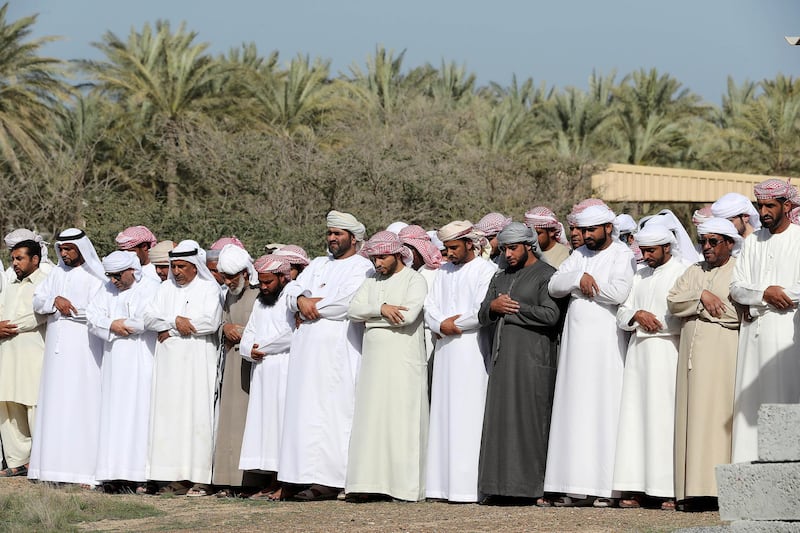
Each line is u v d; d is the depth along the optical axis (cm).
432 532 1498
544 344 1775
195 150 6028
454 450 1805
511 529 1502
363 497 1839
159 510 1767
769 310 1595
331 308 1872
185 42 7225
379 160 5903
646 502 1731
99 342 2128
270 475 1986
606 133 8419
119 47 7131
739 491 1365
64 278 2134
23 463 2239
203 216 5103
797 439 1346
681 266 1728
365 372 1847
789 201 1630
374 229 5469
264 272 1902
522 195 6481
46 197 5634
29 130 6469
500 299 1759
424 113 7394
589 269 1755
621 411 1714
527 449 1752
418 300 1831
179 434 1983
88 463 2105
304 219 5691
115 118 6950
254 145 5984
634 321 1712
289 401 1878
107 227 4891
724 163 8281
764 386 1592
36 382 2195
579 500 1748
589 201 1780
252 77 7488
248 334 1934
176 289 2012
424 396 1852
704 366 1645
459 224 1845
